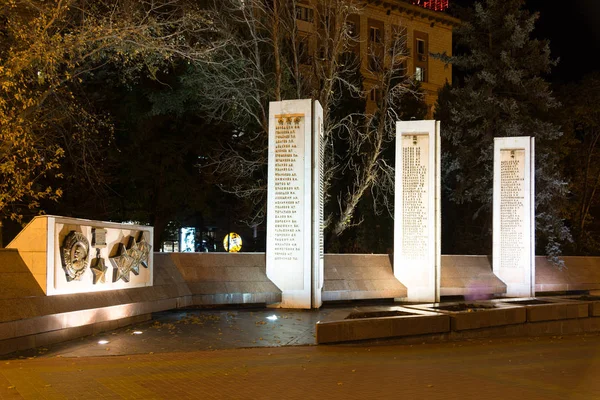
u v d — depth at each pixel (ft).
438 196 67.51
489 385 27.63
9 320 33.42
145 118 82.69
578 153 134.00
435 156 67.67
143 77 80.48
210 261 56.90
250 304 60.34
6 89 49.16
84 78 74.90
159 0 69.26
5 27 53.72
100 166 73.20
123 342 38.96
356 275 65.77
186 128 87.97
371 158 86.53
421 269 67.15
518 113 102.68
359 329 40.52
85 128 62.34
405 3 176.55
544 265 85.71
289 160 58.29
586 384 28.22
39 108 56.70
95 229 41.91
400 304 66.33
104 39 55.57
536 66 103.60
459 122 107.24
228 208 99.19
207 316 51.83
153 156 86.58
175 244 123.44
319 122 59.62
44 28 51.29
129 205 87.66
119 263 44.42
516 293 76.79
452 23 190.60
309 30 106.83
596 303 56.24
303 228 57.67
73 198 78.43
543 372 31.32
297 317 51.57
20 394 24.34
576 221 131.34
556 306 53.26
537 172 99.66
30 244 36.86
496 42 105.91
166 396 24.53
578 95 126.62
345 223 85.05
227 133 91.04
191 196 88.89
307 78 83.41
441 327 44.78
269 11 78.02
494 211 78.48
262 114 79.10
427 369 31.50
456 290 72.43
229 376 28.76
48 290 36.70
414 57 182.70
